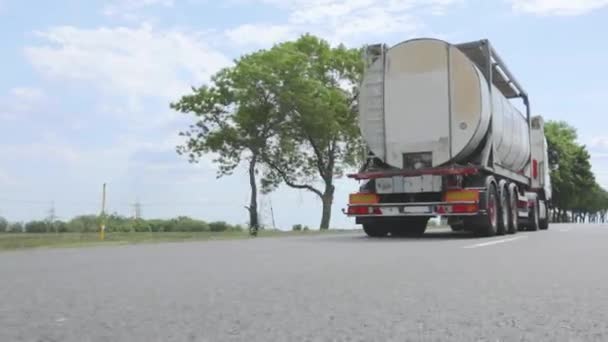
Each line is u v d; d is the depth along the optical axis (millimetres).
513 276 6652
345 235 18766
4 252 10820
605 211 102188
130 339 3510
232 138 30359
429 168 15383
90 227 29672
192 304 4719
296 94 29438
